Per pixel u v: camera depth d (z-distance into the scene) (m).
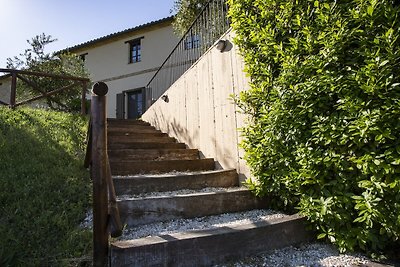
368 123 1.68
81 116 5.64
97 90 1.61
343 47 1.92
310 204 2.04
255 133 2.64
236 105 3.23
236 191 2.67
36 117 4.65
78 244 1.77
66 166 2.97
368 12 1.76
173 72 6.00
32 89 8.57
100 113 1.61
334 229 1.93
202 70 4.14
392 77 1.66
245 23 2.82
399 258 1.78
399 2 1.78
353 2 1.90
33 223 1.91
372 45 1.80
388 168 1.61
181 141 4.80
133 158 3.65
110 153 3.50
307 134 2.11
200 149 4.11
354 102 1.81
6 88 13.41
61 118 5.04
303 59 2.22
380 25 1.77
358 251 1.92
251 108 2.82
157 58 11.59
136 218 2.22
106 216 1.58
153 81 7.78
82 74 9.18
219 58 3.69
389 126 1.65
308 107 2.05
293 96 2.15
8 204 2.10
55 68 9.02
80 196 2.38
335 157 1.91
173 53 5.99
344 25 1.89
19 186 2.34
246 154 2.72
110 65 12.60
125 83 12.16
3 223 1.88
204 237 1.77
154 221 2.28
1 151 2.90
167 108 5.53
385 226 1.66
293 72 2.20
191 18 7.32
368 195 1.71
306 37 2.20
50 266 1.58
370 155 1.71
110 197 1.66
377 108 1.71
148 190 2.71
